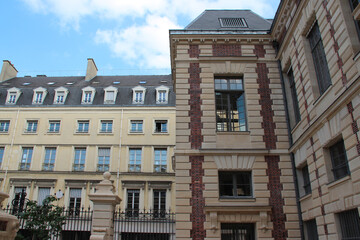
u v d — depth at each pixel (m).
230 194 12.78
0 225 6.01
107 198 10.80
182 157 13.01
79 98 33.97
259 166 12.91
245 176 13.05
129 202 28.92
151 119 31.70
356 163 8.67
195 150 13.03
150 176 29.53
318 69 11.48
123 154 30.47
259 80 14.44
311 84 11.51
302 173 12.68
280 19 14.01
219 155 13.02
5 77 38.47
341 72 9.52
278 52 14.61
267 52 14.98
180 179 12.70
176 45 15.09
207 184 12.62
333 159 10.30
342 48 9.48
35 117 32.22
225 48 15.00
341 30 9.55
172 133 31.16
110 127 31.78
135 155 30.69
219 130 13.79
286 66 14.14
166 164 30.25
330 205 9.97
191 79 14.35
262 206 12.09
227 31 15.03
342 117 9.34
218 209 12.05
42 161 30.56
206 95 14.06
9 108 32.62
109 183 11.27
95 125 31.64
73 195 29.39
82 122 32.03
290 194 12.59
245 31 15.07
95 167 30.09
